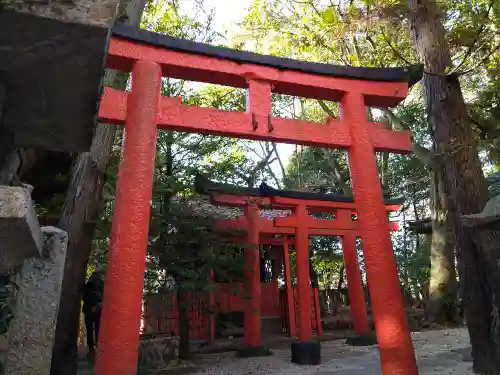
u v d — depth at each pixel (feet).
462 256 20.15
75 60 5.46
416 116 51.13
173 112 16.63
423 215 79.82
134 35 16.37
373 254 17.16
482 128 27.20
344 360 28.68
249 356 32.12
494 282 18.70
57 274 8.93
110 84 22.34
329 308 69.21
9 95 6.24
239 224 34.55
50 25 4.80
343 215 40.93
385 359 15.90
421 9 23.44
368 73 19.70
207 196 36.19
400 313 16.39
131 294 13.60
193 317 44.39
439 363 23.72
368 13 28.25
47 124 7.26
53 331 8.61
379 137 19.25
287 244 49.90
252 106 17.88
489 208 11.59
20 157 9.34
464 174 20.24
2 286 8.45
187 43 17.13
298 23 30.01
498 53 24.86
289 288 47.62
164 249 27.22
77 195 19.95
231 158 55.77
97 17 4.95
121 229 14.24
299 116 57.77
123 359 12.88
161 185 27.81
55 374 17.94
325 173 70.18
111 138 22.26
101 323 13.32
